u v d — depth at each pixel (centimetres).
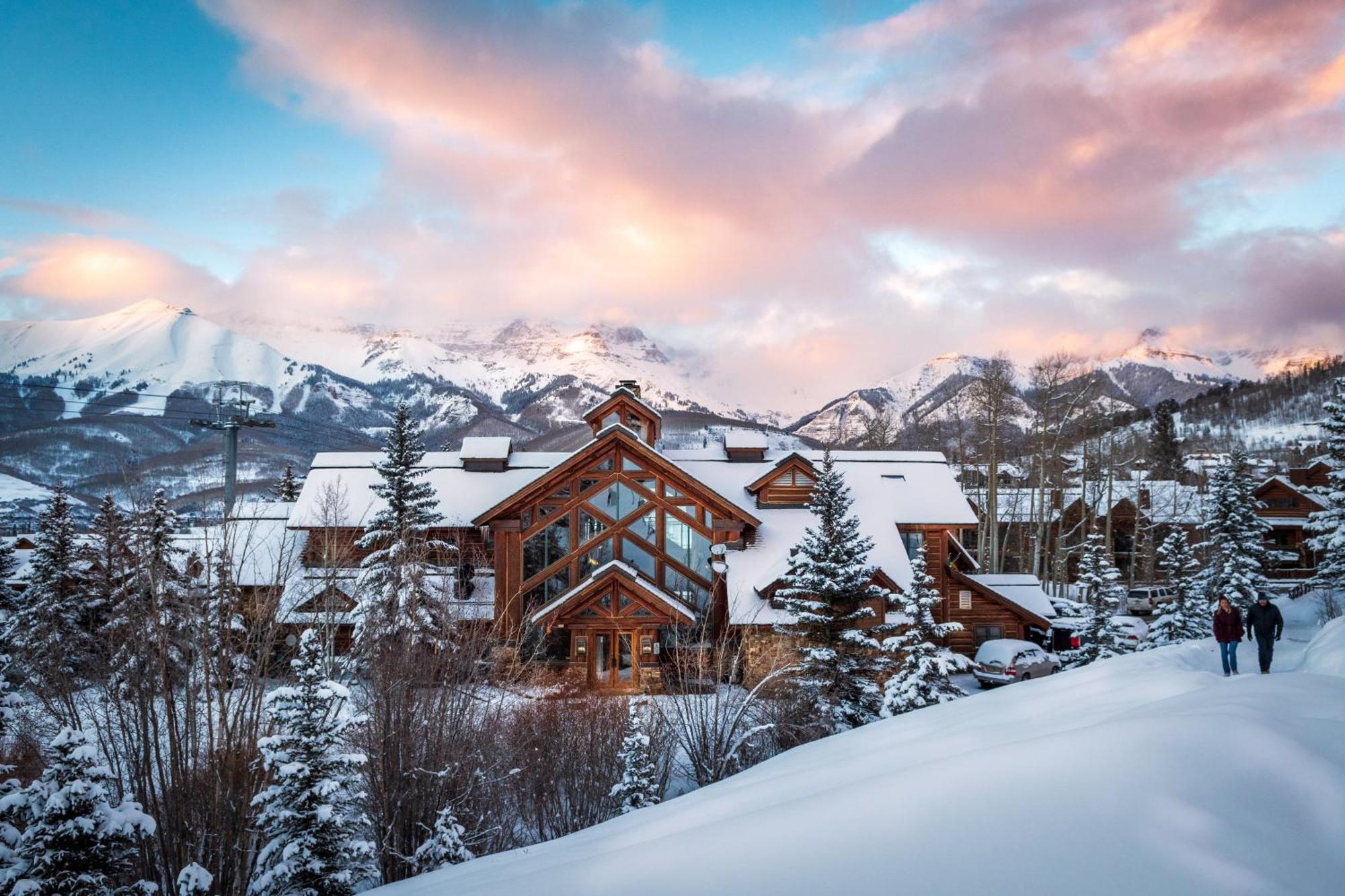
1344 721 902
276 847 1512
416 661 2358
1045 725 1380
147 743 1820
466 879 1178
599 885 802
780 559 3931
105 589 2303
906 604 2600
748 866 757
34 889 1164
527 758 2344
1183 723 846
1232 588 4531
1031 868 657
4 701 1883
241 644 2336
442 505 4253
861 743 1781
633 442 4047
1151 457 9656
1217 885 605
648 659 3700
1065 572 6425
